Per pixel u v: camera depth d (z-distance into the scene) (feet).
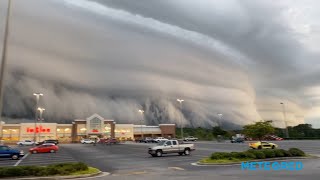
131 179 54.90
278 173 58.75
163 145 117.08
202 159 92.12
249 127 117.80
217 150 142.92
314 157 98.68
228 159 85.51
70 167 64.64
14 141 428.56
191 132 560.20
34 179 57.98
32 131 449.06
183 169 70.69
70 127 477.77
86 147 226.79
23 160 111.75
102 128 486.79
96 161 101.04
